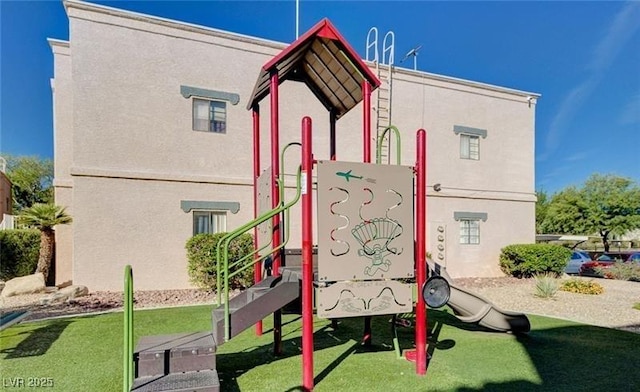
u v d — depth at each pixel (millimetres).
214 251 8703
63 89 9781
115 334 5285
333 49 4672
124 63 8930
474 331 5789
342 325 6188
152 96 9141
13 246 10797
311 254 3586
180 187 9281
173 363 3309
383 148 11180
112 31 8867
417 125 12008
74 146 8445
